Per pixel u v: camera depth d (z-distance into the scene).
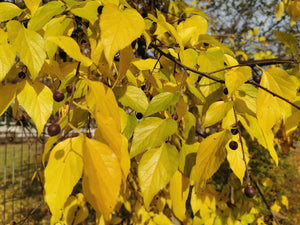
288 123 0.27
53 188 0.16
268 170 1.29
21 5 0.37
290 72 0.33
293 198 1.70
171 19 0.61
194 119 0.27
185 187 0.25
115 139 0.16
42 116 0.21
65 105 0.35
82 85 0.26
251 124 0.26
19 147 3.05
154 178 0.21
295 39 0.33
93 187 0.14
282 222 1.32
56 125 0.19
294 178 1.80
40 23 0.22
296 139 1.25
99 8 0.23
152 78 0.32
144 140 0.22
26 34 0.19
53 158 0.17
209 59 0.31
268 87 0.23
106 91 0.19
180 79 0.35
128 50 0.22
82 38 0.36
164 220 0.54
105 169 0.14
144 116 0.23
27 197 1.12
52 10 0.23
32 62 0.18
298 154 2.20
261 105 0.22
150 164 0.21
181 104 0.31
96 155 0.14
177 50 0.35
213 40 0.35
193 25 0.39
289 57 0.41
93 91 0.18
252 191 0.23
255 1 1.39
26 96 0.21
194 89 0.29
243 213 0.50
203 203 0.44
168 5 0.66
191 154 0.25
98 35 0.23
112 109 0.19
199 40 0.36
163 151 0.22
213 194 0.48
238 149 0.28
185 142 0.26
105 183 0.14
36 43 0.19
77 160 0.17
